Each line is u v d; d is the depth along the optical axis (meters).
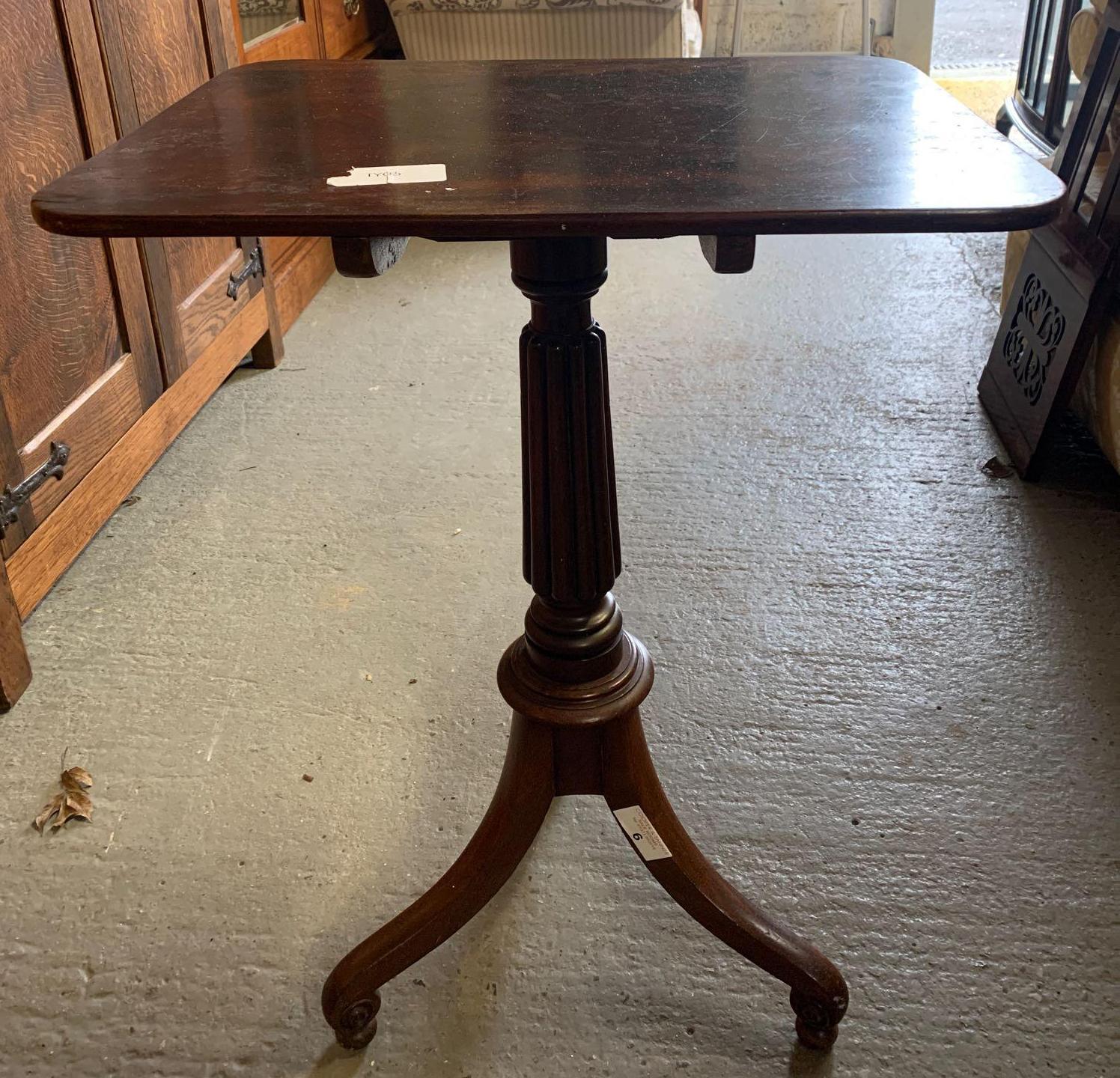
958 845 1.40
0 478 1.64
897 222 0.76
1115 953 1.26
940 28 5.84
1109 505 2.06
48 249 1.73
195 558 1.95
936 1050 1.16
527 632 1.13
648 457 2.22
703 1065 1.16
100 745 1.56
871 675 1.67
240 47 2.52
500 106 1.08
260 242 2.49
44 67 1.70
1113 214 1.88
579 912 1.32
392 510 2.08
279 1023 1.20
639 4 3.07
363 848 1.40
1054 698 1.62
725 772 1.51
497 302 2.94
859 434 2.29
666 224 0.76
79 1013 1.21
